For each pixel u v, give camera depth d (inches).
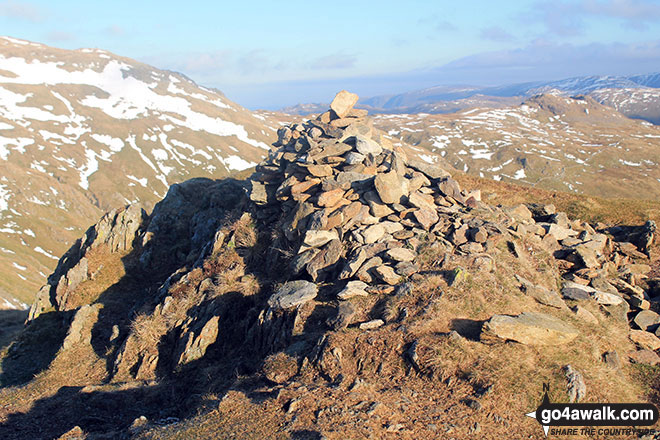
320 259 684.1
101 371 778.8
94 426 600.7
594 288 673.0
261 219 879.1
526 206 912.3
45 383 768.3
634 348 572.7
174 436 438.0
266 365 549.0
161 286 1026.7
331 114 1006.4
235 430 426.0
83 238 1301.7
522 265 676.1
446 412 432.8
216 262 838.5
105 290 1101.7
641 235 819.4
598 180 7007.9
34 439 593.0
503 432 413.1
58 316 1088.8
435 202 785.6
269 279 751.1
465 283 597.3
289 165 879.7
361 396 455.5
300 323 603.5
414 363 492.1
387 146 979.3
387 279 612.4
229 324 719.1
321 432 397.7
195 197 1393.9
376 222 728.3
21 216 5196.9
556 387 460.8
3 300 2972.4
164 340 757.3
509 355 491.5
